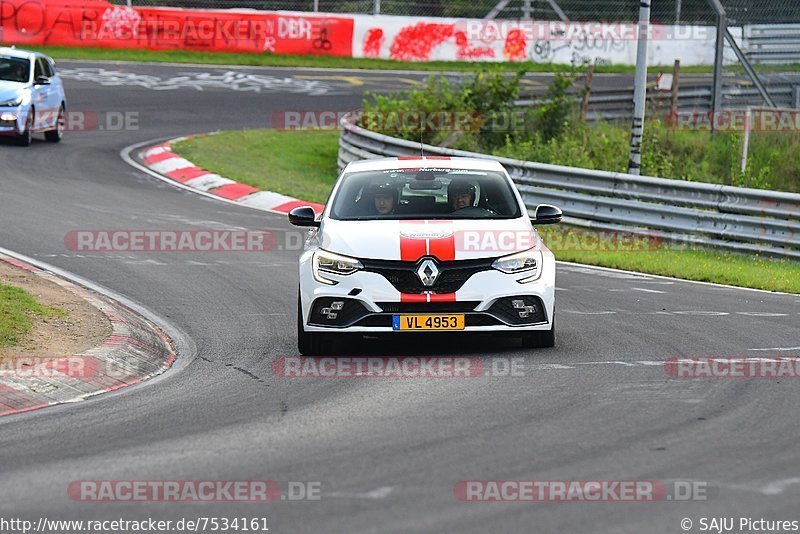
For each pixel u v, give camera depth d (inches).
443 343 1466.5
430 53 5649.6
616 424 1036.5
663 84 3388.3
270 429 1035.9
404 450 954.1
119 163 3371.1
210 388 1232.8
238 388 1228.5
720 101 3838.6
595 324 1592.0
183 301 1776.6
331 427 1039.6
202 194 3024.1
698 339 1478.8
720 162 3654.0
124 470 905.5
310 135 4168.3
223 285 1914.4
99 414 1109.7
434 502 812.6
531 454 938.7
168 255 2175.2
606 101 4173.2
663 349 1408.7
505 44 5723.4
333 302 1343.5
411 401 1143.0
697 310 1721.2
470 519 776.3
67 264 2028.8
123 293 1818.4
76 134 3821.4
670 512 792.9
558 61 5792.3
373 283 1334.9
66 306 1556.3
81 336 1400.1
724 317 1657.2
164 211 2684.5
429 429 1026.7
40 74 3585.1
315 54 5511.8
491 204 1469.0
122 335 1421.0
